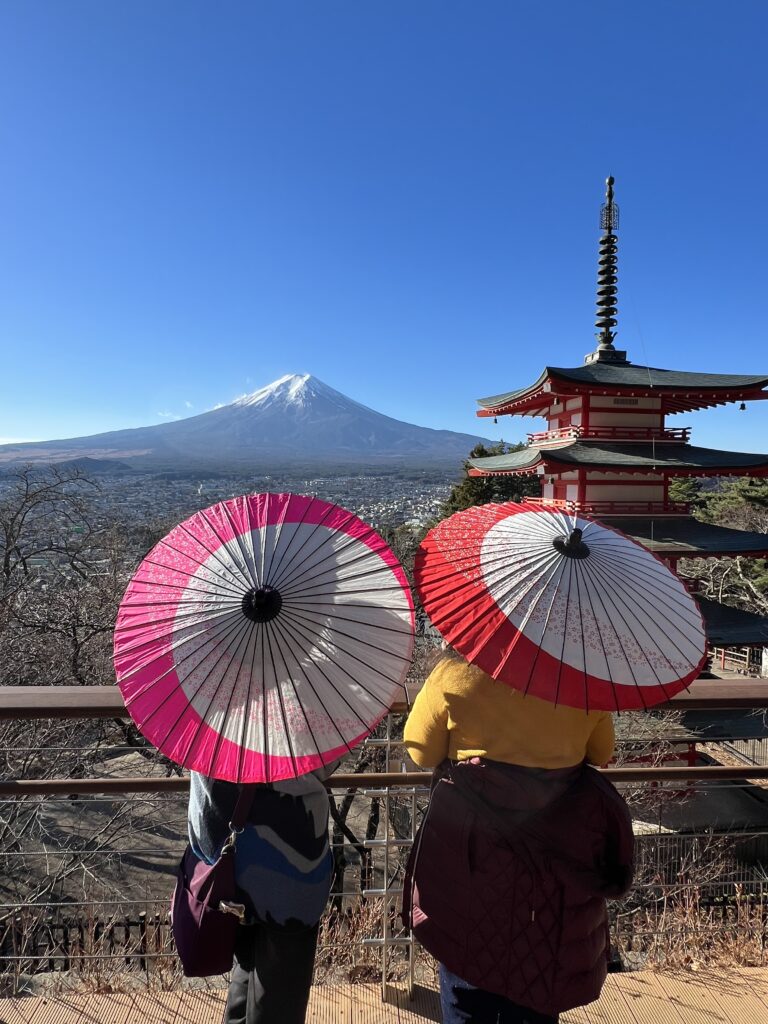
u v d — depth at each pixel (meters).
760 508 30.78
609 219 15.09
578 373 13.70
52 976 2.79
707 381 13.48
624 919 3.77
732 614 12.42
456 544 1.85
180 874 1.65
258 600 1.43
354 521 1.67
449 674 1.66
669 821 8.99
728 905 3.21
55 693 2.19
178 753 1.42
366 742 2.39
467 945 1.58
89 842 7.87
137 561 14.03
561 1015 2.31
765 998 2.40
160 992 2.42
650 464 12.33
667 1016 2.30
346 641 1.46
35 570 13.99
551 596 1.58
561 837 1.57
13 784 2.26
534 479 31.11
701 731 9.58
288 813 1.55
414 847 1.82
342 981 2.48
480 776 1.58
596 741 1.73
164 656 1.47
